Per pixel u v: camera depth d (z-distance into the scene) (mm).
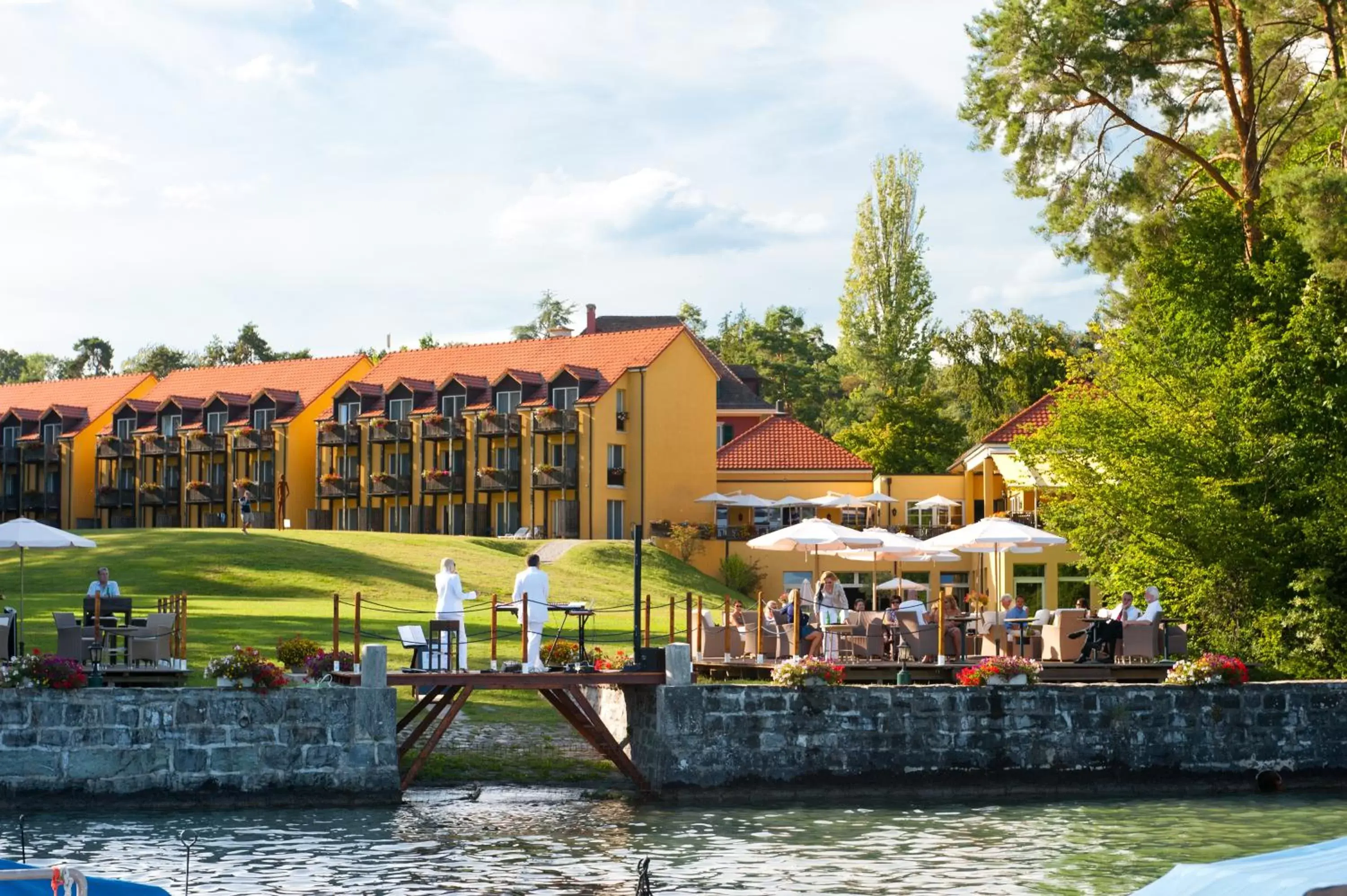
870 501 64750
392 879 18562
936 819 23688
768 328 116875
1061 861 20078
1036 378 83688
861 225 100938
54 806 22688
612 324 95250
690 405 73438
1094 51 35969
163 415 85625
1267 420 36469
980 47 38031
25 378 147625
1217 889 8766
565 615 28062
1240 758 27266
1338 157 36156
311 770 23781
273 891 17719
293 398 81812
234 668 23469
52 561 52781
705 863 19844
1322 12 36375
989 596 56531
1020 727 26516
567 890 18125
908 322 99875
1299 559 35719
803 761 25688
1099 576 38719
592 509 70250
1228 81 37312
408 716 26125
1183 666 27391
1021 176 37969
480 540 62031
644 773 26094
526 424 72688
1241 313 38406
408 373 79750
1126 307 40969
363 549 56469
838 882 18656
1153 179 38656
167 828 21516
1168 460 35688
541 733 28625
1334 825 23328
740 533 65812
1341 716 27734
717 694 25531
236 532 59219
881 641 29547
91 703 22922
